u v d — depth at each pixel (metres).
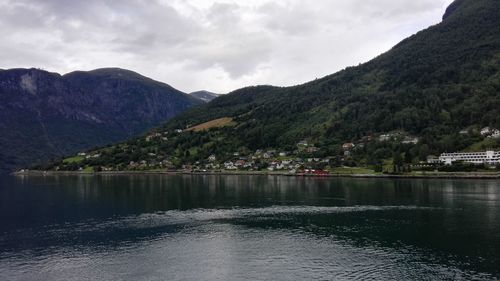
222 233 99.19
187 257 79.56
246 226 106.81
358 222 109.50
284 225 107.50
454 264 73.12
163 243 90.19
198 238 94.44
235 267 73.25
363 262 75.00
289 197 162.38
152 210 134.25
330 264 74.12
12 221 116.50
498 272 68.81
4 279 68.69
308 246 86.31
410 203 139.00
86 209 137.50
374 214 120.19
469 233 94.19
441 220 108.94
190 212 129.50
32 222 114.75
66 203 153.25
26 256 81.19
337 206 136.50
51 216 124.25
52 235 98.50
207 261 76.88
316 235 95.88
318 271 70.56
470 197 149.50
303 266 73.25
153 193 184.75
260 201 152.50
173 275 69.56
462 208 126.31
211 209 135.00
